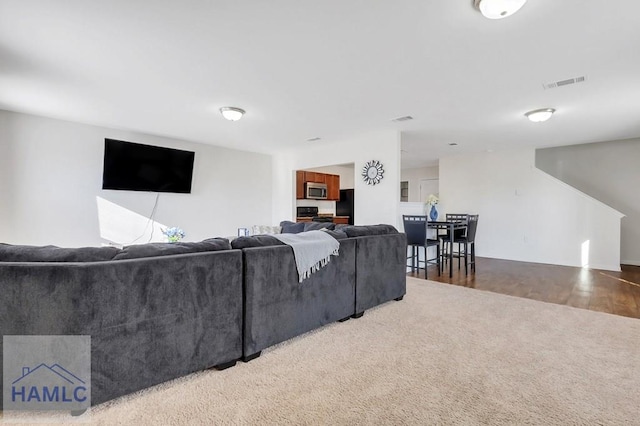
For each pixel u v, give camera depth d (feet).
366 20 6.29
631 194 18.58
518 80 9.26
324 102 11.19
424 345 7.29
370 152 16.33
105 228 14.78
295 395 5.35
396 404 5.09
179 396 5.30
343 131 15.38
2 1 5.60
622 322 8.73
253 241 7.07
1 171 12.21
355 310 9.12
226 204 19.48
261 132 15.62
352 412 4.90
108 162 14.55
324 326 8.49
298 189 22.48
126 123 14.03
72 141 13.82
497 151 20.74
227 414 4.84
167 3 5.73
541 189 19.04
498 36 6.88
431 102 11.16
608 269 16.79
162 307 5.47
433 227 16.84
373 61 8.10
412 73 8.81
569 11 5.96
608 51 7.53
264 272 6.80
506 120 13.43
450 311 9.72
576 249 17.87
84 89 10.00
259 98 10.80
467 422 4.64
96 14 6.05
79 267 4.74
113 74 8.87
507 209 20.36
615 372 6.07
